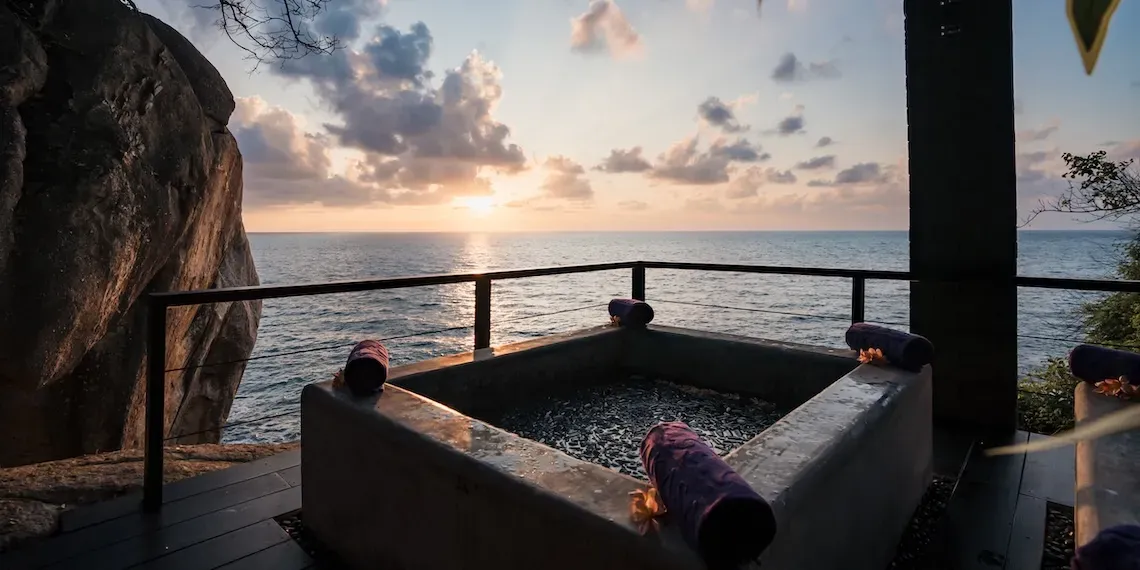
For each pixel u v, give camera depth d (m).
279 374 20.34
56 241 4.74
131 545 2.06
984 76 2.91
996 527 2.07
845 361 2.63
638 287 4.21
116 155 5.33
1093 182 5.98
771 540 1.07
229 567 1.94
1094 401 1.96
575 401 3.07
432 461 1.61
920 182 3.11
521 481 1.39
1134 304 6.09
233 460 3.08
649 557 1.12
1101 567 1.00
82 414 5.34
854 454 1.59
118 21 5.81
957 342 3.06
